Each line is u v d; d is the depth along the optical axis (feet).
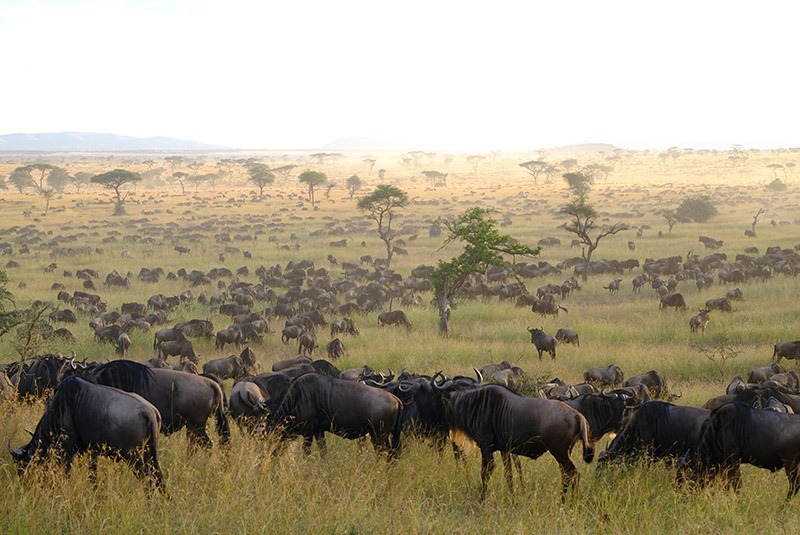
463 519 86.63
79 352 298.76
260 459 96.07
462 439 99.91
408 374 146.82
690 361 254.27
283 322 374.02
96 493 82.48
